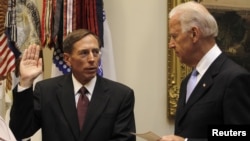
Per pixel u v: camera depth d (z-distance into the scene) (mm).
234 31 4262
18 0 3711
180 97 2584
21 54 3674
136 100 4098
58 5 3617
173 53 4082
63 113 2947
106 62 3742
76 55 2951
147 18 4105
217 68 2330
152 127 4133
